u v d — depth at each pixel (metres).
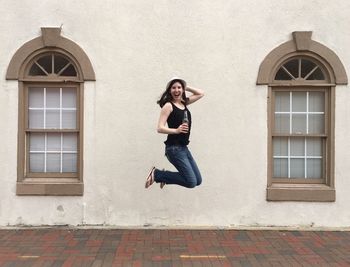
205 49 7.54
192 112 7.54
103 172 7.54
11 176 7.52
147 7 7.52
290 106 7.72
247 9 7.54
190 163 6.36
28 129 7.66
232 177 7.56
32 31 7.51
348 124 7.56
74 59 7.53
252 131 7.56
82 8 7.50
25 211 7.51
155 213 7.58
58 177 7.71
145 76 7.54
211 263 5.80
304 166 7.75
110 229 7.46
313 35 7.55
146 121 7.54
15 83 7.52
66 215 7.54
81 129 7.54
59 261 5.84
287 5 7.54
